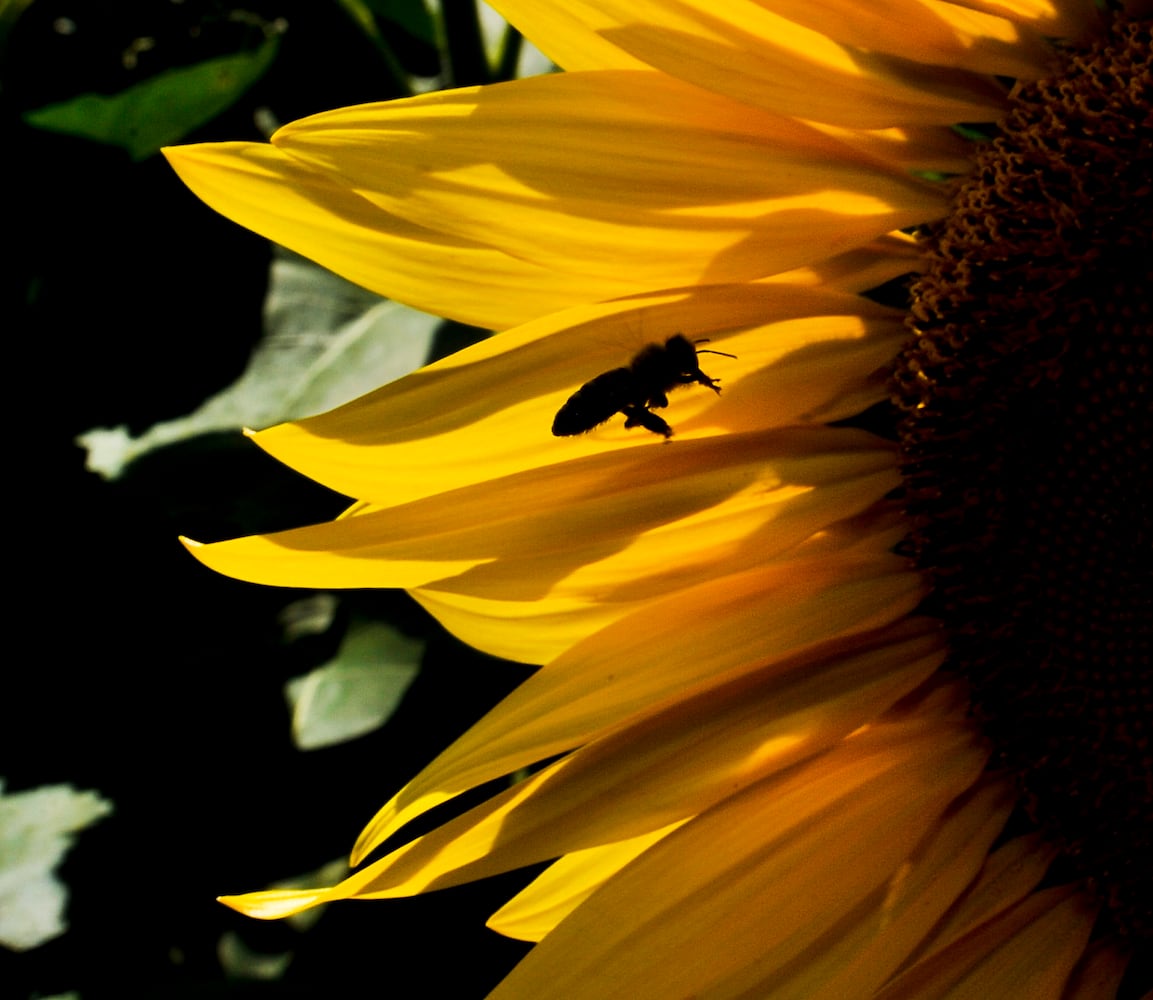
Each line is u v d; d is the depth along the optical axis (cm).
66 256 35
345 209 29
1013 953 31
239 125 35
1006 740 31
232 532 35
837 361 30
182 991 34
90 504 35
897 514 31
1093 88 29
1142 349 30
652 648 30
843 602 31
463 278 29
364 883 29
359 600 35
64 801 35
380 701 34
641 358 29
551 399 29
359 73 35
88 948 34
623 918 29
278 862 34
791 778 30
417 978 34
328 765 35
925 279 30
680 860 30
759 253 29
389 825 29
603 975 29
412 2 35
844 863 30
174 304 35
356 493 29
